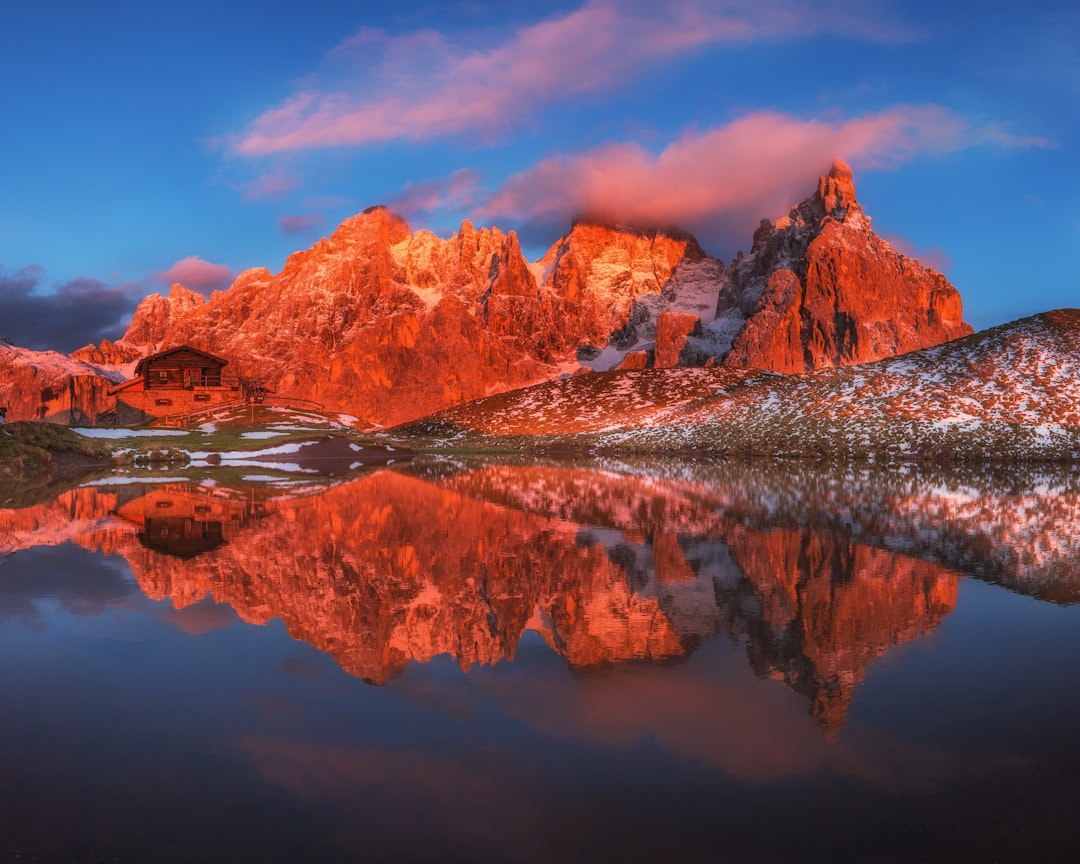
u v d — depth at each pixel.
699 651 11.38
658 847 6.16
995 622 12.98
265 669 10.47
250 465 68.25
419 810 6.74
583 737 8.22
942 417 87.44
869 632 12.40
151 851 6.10
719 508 32.16
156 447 71.81
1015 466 69.31
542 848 6.12
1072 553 20.30
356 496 37.53
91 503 33.22
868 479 52.16
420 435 143.25
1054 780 7.23
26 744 8.03
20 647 11.46
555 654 11.21
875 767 7.52
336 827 6.46
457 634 12.32
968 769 7.48
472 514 29.66
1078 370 92.88
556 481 49.84
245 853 6.07
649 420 122.19
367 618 13.31
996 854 6.05
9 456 54.09
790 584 16.23
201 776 7.37
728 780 7.26
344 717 8.80
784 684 9.84
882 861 5.96
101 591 15.34
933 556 19.86
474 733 8.33
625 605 14.30
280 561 18.92
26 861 5.91
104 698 9.38
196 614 13.51
